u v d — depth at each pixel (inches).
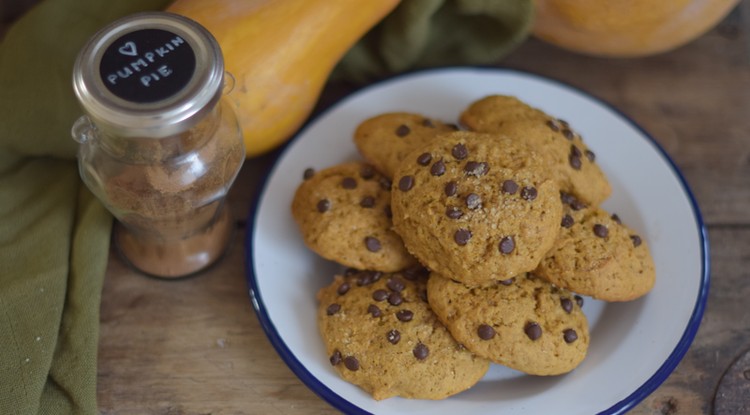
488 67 24.5
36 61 23.2
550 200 20.5
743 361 22.0
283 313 21.7
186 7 21.5
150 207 20.5
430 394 20.3
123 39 19.0
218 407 21.6
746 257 23.3
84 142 20.2
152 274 23.0
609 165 23.5
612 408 20.5
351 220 21.5
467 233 20.0
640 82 25.7
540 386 21.0
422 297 21.2
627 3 22.7
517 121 22.1
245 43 21.5
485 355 20.3
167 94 18.4
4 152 23.2
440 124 23.0
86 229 22.4
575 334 20.5
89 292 21.8
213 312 22.7
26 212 22.8
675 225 22.6
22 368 20.8
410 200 20.6
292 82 22.3
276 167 23.3
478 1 23.5
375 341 20.6
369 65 25.1
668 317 21.4
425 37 24.4
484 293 20.6
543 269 20.9
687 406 21.5
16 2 26.0
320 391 20.6
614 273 20.9
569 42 24.7
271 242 22.5
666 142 24.9
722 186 24.2
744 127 25.1
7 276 21.8
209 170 20.3
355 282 21.5
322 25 21.9
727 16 26.3
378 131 22.6
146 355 22.1
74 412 20.9
